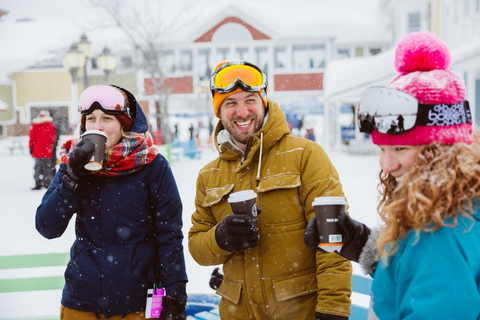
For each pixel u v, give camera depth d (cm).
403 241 123
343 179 1155
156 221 229
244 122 211
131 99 237
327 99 2462
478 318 111
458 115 125
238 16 3331
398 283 121
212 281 266
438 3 1958
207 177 231
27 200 949
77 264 221
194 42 3325
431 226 118
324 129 3269
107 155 216
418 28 2597
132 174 226
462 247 113
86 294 218
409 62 132
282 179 209
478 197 120
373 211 715
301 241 206
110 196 221
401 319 118
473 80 1398
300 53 3409
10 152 2405
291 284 205
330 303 191
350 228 152
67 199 211
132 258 221
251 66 215
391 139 129
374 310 132
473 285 110
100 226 221
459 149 121
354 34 3375
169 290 221
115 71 3169
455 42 1650
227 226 188
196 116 3316
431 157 124
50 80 3269
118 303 217
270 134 213
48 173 1117
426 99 124
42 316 362
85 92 224
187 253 520
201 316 341
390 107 127
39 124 1095
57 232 221
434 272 113
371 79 1351
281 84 3388
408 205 119
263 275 208
